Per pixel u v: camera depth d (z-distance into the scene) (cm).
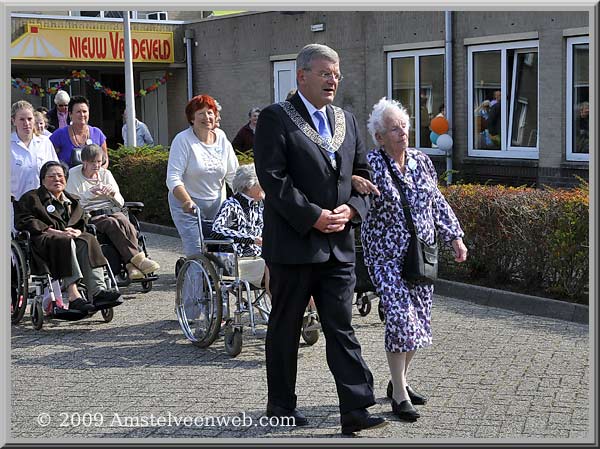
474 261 899
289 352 532
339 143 527
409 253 547
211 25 2173
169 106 2375
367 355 684
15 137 881
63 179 821
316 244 513
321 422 537
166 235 1384
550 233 820
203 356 695
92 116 2489
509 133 1493
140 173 1462
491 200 874
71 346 732
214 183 827
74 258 789
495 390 584
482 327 757
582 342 702
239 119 2131
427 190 556
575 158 1378
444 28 1573
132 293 949
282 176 513
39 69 2352
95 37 2164
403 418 536
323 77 521
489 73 1513
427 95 1642
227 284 698
